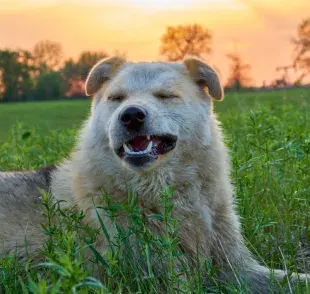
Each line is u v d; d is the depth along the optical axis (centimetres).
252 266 121
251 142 158
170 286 99
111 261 99
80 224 118
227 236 121
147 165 115
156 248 108
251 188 140
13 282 108
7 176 133
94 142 120
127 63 128
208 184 120
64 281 78
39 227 123
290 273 109
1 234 124
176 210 118
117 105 120
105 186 119
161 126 116
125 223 113
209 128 123
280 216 132
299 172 144
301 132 164
